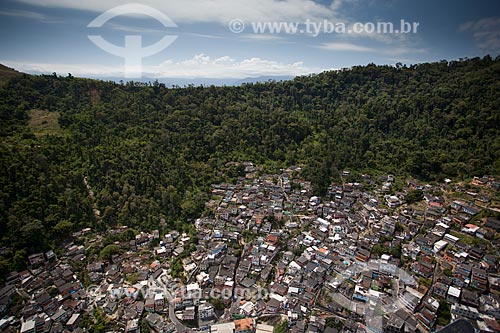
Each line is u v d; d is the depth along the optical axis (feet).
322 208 479.41
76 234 412.77
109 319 305.32
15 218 369.09
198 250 396.16
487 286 306.96
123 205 459.73
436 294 305.73
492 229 374.63
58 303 316.40
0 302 305.53
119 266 378.94
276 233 424.05
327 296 322.14
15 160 427.33
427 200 460.96
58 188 438.81
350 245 389.80
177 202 481.87
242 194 521.65
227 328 295.07
